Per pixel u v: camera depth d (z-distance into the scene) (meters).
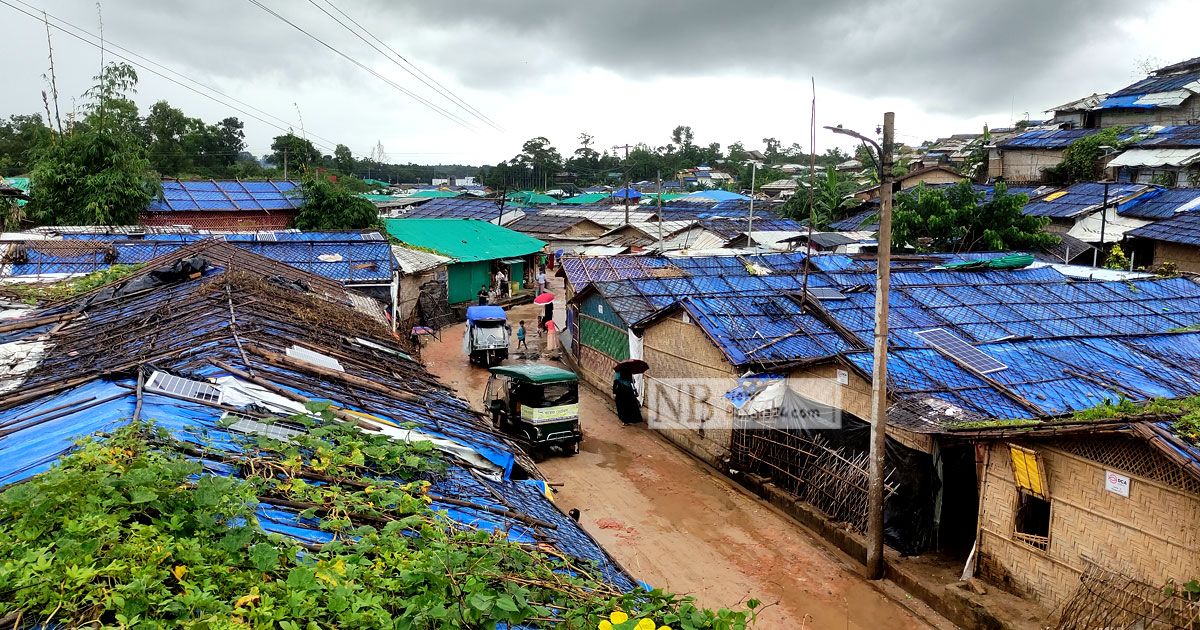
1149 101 50.16
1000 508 12.23
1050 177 48.97
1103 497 10.71
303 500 6.08
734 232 42.97
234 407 8.05
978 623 11.55
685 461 19.03
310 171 45.81
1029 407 14.30
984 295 22.06
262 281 16.16
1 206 30.25
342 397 9.55
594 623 5.06
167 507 4.92
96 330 13.54
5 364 11.97
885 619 12.16
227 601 4.21
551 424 18.53
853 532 14.47
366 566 5.06
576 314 27.80
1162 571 10.01
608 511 15.97
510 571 5.66
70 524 4.32
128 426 6.37
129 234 27.08
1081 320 20.28
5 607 3.69
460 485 7.91
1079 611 10.02
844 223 46.09
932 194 35.31
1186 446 9.73
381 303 27.94
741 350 18.08
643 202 70.81
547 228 55.69
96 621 3.69
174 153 65.06
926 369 15.96
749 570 13.62
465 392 24.78
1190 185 41.81
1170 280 24.00
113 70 34.41
